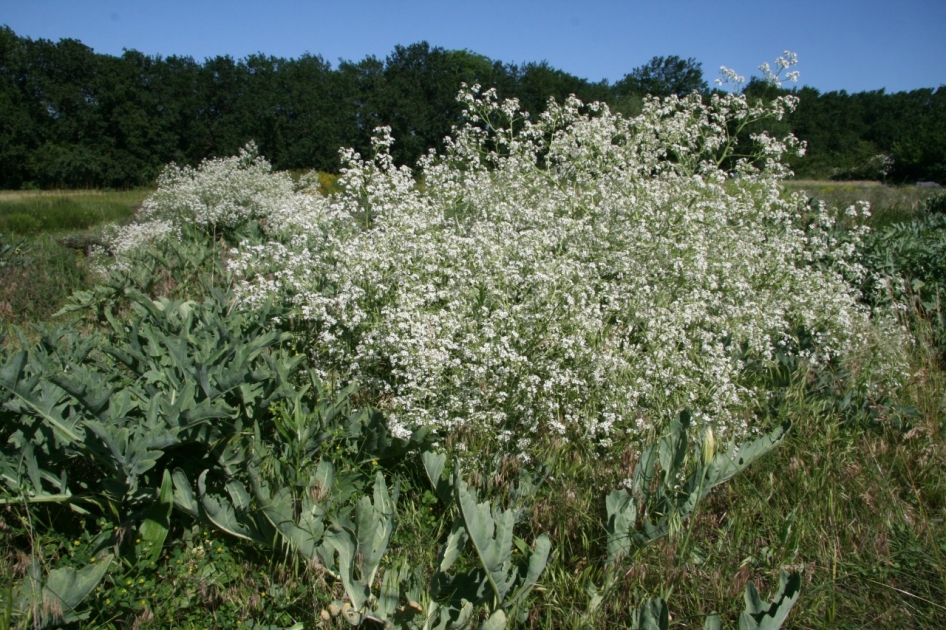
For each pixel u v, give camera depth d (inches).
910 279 280.8
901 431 165.9
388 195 224.7
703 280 209.2
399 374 157.2
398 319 160.4
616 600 105.7
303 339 183.6
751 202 262.2
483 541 98.0
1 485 117.1
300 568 110.7
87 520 119.7
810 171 1813.5
